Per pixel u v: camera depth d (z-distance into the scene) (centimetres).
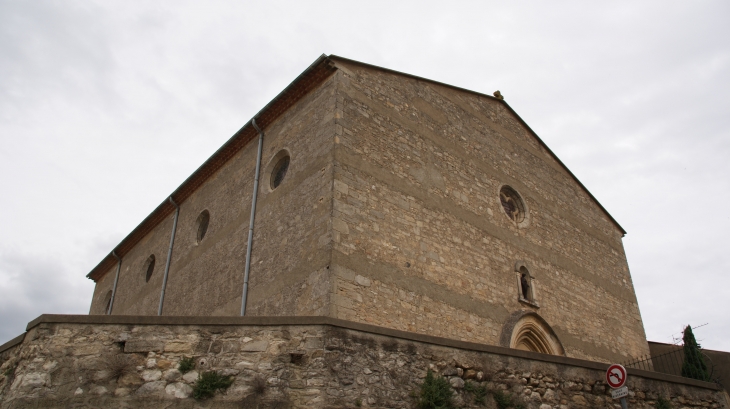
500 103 2170
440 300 1535
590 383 1168
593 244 2255
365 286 1381
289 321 964
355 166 1512
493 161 1984
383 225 1500
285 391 909
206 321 957
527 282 1853
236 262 1719
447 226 1673
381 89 1702
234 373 919
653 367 2148
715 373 1817
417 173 1669
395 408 956
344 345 959
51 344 912
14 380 906
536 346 1772
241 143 1956
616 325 2127
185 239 2125
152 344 930
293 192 1587
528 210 2016
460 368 1050
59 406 869
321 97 1633
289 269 1476
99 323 938
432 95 1870
